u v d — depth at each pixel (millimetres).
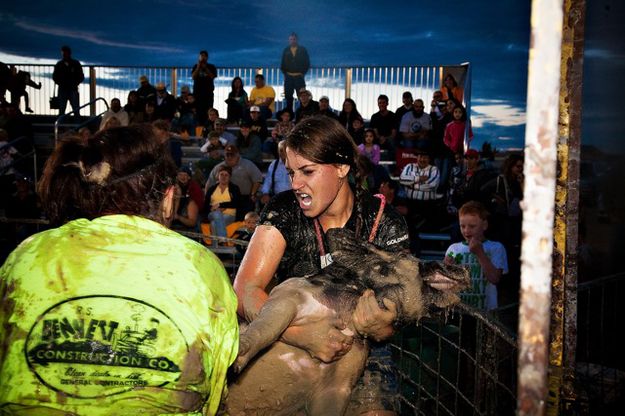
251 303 2641
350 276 2518
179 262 1688
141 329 1573
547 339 1294
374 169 10320
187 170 11148
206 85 15664
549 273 1286
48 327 1550
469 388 4176
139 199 1775
